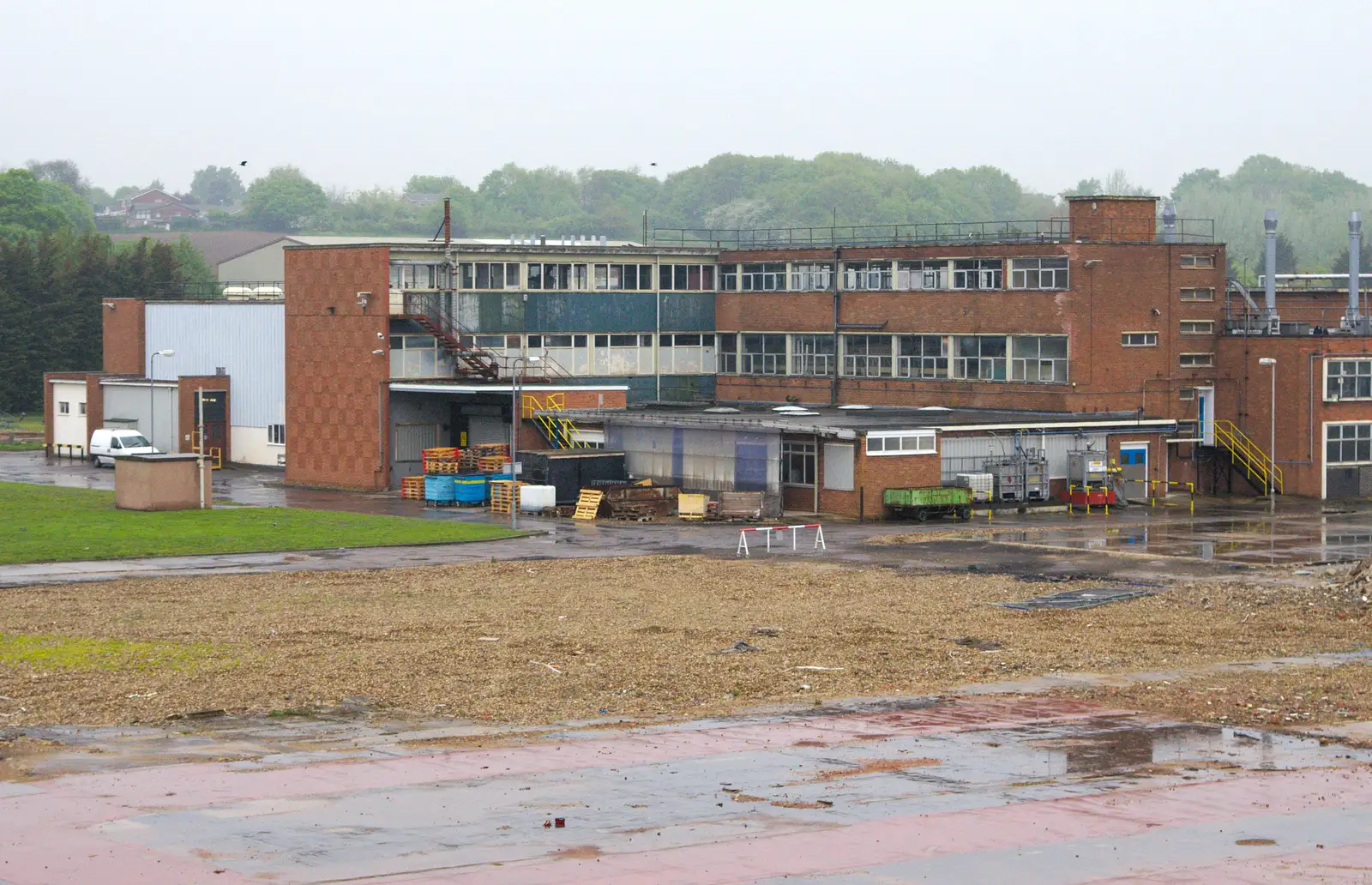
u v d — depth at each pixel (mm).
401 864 20422
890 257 87500
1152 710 30734
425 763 26297
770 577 49031
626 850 21125
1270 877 20078
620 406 82188
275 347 91812
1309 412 77312
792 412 79375
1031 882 19844
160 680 33531
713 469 70875
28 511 64500
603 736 28547
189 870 20078
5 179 192625
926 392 85375
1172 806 23469
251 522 61812
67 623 40031
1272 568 50938
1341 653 36906
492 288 87312
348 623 40562
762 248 94625
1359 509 71875
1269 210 84312
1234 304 91438
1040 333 79688
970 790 24453
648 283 94125
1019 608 43125
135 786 24594
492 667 35000
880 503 66250
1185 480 80438
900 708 31000
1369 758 26688
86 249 142625
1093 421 73375
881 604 43969
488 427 82750
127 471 65938
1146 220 80688
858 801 23766
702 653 36719
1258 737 28344
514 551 55406
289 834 21812
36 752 27109
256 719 30078
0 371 133750
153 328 98750
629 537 60062
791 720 29875
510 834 21875
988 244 81875
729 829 22188
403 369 82500
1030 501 70375
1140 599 44750
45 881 19609
